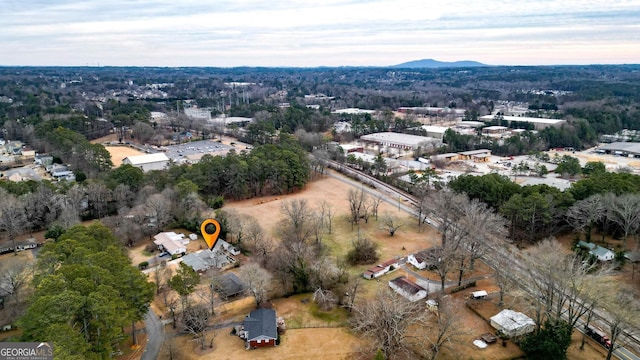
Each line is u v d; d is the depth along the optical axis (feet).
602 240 294.66
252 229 307.99
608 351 187.42
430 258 268.62
